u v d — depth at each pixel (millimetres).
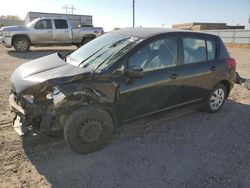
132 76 3725
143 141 4199
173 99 4582
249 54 19609
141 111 4184
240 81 6250
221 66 5293
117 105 3848
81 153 3734
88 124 3639
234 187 3182
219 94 5500
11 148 3844
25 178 3211
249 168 3574
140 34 4371
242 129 4809
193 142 4242
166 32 4484
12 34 15398
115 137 4293
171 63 4469
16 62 11906
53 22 16328
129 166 3520
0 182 3117
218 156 3848
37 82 3434
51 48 19438
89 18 30109
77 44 17547
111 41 4457
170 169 3484
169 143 4172
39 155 3705
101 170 3416
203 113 5520
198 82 4879
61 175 3291
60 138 4086
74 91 3416
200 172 3443
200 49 4992
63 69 3789
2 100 6000
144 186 3137
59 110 3416
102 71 3701
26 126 3600
